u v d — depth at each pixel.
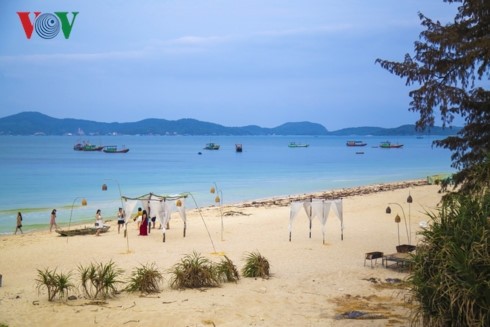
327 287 13.51
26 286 14.52
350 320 10.05
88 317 10.56
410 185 52.75
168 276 15.26
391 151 173.88
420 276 7.51
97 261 19.25
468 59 14.56
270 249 21.50
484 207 7.44
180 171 79.50
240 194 51.47
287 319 10.35
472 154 15.43
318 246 22.23
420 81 16.19
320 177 71.12
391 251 20.78
